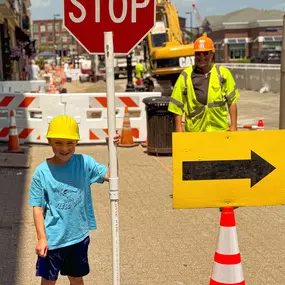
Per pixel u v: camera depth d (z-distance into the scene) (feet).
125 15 11.36
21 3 150.20
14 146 34.01
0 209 21.48
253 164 11.35
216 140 11.17
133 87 81.30
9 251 16.94
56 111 36.40
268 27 232.53
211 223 19.79
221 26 244.83
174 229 19.12
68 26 11.33
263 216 20.68
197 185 11.26
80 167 11.39
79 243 11.43
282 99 25.70
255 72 86.43
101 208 21.77
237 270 11.55
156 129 32.55
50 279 11.30
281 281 14.65
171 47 81.41
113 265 11.46
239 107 63.46
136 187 25.20
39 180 11.06
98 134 36.99
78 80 152.97
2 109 37.37
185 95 18.03
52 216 11.12
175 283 14.55
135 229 19.10
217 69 17.67
